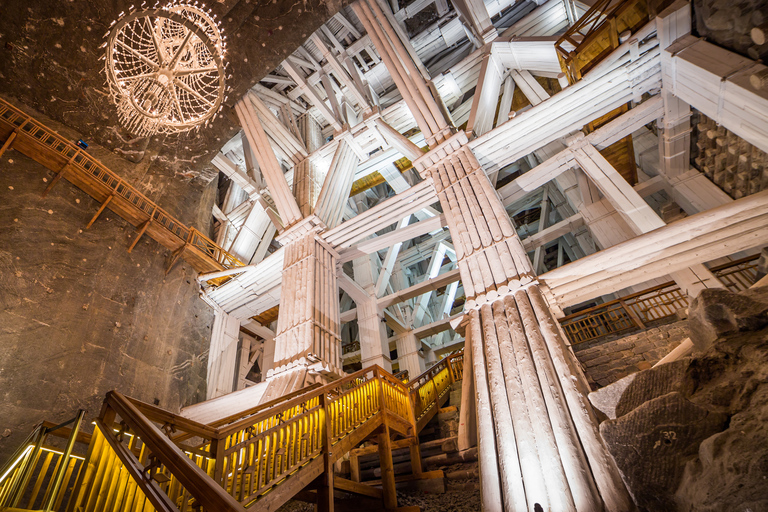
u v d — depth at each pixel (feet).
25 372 28.58
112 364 34.63
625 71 28.84
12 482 10.91
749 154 28.55
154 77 23.97
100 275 36.58
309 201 43.73
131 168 43.19
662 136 34.65
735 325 12.74
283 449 14.33
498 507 16.83
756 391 10.88
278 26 40.04
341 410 18.80
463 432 23.62
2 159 32.55
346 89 51.96
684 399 12.05
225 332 48.29
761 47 21.79
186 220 48.47
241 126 46.70
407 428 24.54
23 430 27.02
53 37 34.91
